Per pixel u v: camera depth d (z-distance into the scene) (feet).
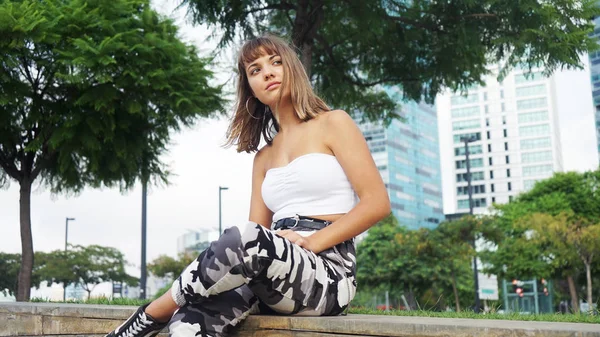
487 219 93.61
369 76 34.83
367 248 116.88
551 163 382.01
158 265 126.82
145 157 34.47
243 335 7.23
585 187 117.60
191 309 6.73
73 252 122.93
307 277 6.77
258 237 6.41
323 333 6.74
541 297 165.68
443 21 29.76
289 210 7.61
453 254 95.20
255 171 8.52
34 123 30.78
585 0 27.30
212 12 29.01
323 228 7.18
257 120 8.88
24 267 31.55
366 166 7.37
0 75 28.58
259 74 8.12
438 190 410.11
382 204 7.21
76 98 30.12
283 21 33.88
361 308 18.02
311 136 7.79
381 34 29.22
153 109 32.53
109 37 27.71
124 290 148.05
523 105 392.27
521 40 27.27
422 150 392.47
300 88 8.02
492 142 396.57
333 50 34.17
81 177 34.55
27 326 11.18
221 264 6.40
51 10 29.32
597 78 142.51
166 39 30.86
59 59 27.94
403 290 114.11
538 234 92.07
